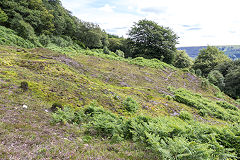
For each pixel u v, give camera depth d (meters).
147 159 3.70
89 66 20.91
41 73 10.58
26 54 15.05
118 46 70.38
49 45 32.59
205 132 5.92
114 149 4.09
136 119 6.23
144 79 21.75
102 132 5.27
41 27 38.81
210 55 51.06
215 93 25.58
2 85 6.82
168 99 14.67
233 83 33.53
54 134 4.22
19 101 6.03
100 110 7.14
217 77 33.84
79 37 57.69
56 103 6.60
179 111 11.92
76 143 4.00
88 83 11.73
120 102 10.20
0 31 22.00
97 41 56.28
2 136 3.35
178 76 30.50
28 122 4.59
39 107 6.15
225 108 17.30
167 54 50.59
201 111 12.80
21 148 3.10
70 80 11.01
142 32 54.31
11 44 20.84
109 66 24.38
